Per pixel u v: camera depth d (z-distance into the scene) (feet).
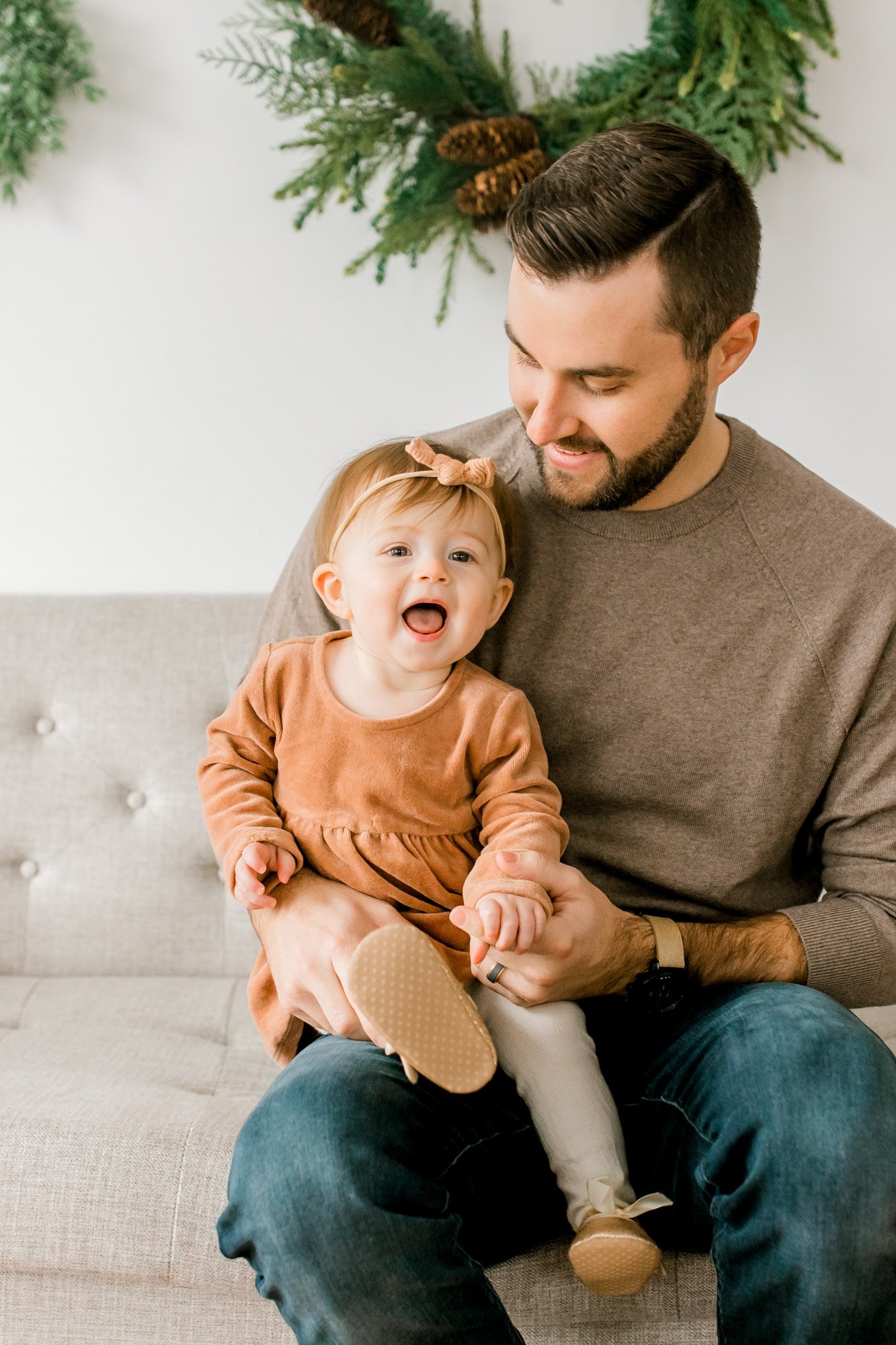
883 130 5.47
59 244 5.62
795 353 5.60
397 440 3.45
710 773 3.31
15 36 5.28
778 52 5.09
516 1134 2.88
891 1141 2.39
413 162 5.52
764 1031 2.70
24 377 5.70
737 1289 2.48
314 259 5.64
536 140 5.24
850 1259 2.31
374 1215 2.32
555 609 3.41
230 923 5.22
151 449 5.75
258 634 3.83
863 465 5.67
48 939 5.19
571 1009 2.99
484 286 5.63
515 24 5.47
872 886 3.28
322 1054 2.73
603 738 3.35
